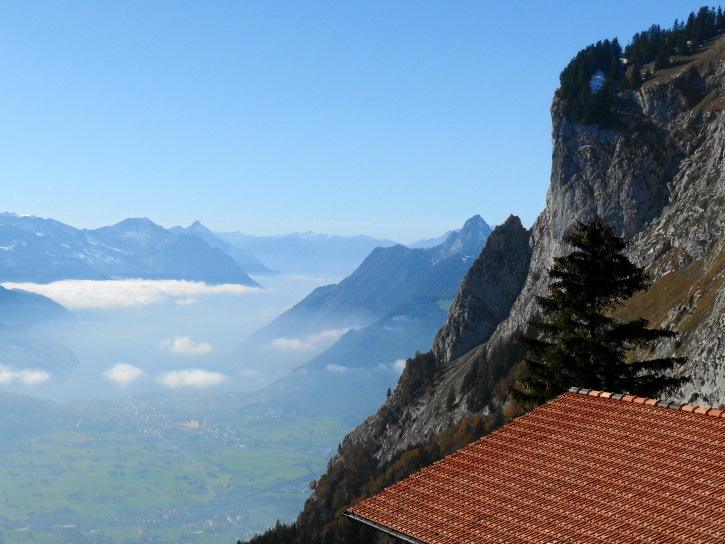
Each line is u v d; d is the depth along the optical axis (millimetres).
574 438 25516
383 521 22031
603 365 43219
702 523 19062
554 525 20141
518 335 46250
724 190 189500
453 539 20344
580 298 45094
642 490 21203
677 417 25828
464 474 24188
